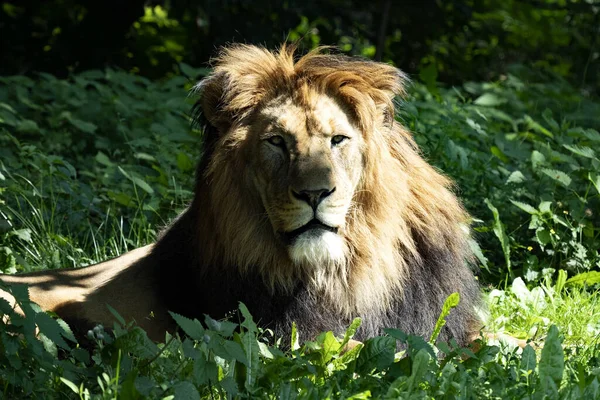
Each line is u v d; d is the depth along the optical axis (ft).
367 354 25.64
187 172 46.50
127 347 24.79
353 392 24.30
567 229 40.57
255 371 24.85
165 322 31.55
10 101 59.00
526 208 39.14
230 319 30.27
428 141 44.24
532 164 44.70
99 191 46.88
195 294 31.42
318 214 28.60
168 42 78.84
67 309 31.94
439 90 61.16
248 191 30.01
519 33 82.69
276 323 30.17
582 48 80.12
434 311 31.65
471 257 34.12
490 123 53.88
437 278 31.78
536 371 25.73
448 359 26.00
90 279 33.55
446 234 32.14
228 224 30.04
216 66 31.96
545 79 69.46
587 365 27.78
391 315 31.04
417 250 31.58
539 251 40.68
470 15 75.77
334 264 29.94
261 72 30.30
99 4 76.33
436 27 77.15
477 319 33.22
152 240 40.98
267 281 30.12
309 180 28.32
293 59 31.60
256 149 29.66
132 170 47.62
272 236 29.86
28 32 76.89
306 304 30.19
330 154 29.14
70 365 25.03
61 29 76.89
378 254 30.30
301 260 29.27
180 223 32.76
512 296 36.22
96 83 60.08
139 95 60.18
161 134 52.19
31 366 25.23
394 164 30.86
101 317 31.55
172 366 25.08
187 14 74.23
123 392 22.26
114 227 42.86
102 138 54.13
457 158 42.47
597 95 75.66
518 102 62.49
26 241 40.63
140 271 32.83
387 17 76.64
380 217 30.27
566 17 83.05
